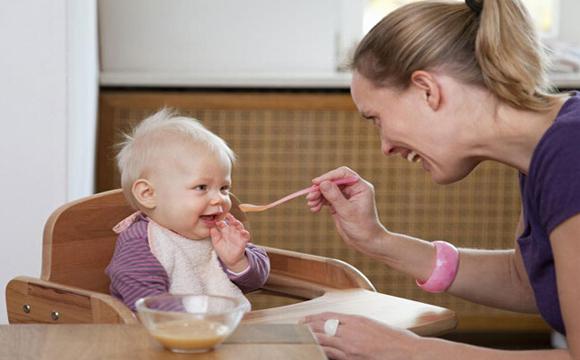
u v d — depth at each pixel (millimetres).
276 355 1058
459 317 3223
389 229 3141
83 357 1031
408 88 1450
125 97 2969
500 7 1403
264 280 1728
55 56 2012
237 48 3266
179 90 3018
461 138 1448
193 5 3227
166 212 1630
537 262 1445
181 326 1055
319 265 1776
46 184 2031
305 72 3293
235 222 1674
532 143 1424
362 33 3484
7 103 2010
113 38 3193
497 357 1315
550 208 1314
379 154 3096
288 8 3266
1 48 1998
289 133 3057
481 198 3156
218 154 1654
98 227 1700
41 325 1157
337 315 1383
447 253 1725
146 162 1642
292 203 3098
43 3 1999
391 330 1352
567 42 3615
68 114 2031
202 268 1660
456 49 1423
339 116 3068
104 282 1707
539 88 1440
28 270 2045
